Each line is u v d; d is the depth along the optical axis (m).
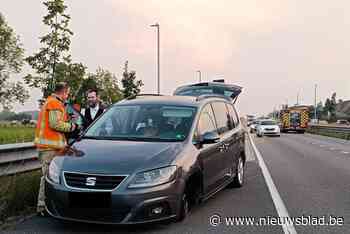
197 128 7.39
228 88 20.22
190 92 20.31
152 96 8.48
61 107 7.27
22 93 64.75
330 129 47.38
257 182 10.82
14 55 63.97
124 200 5.76
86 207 5.84
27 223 6.61
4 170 8.88
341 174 12.45
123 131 7.32
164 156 6.30
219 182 8.26
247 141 30.25
